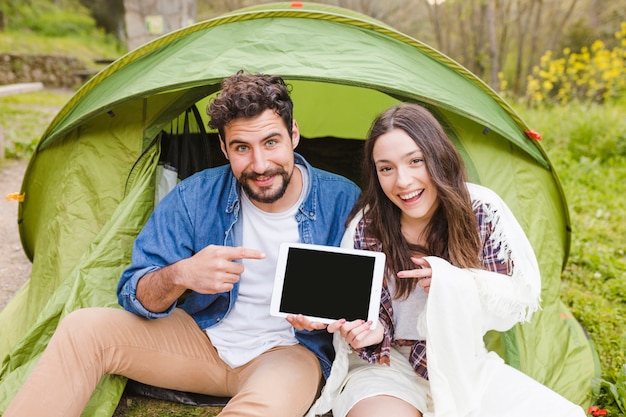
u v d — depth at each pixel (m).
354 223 1.97
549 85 6.98
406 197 1.81
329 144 3.86
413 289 1.87
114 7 15.52
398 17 12.70
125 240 2.31
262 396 1.72
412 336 1.89
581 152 5.59
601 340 2.73
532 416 1.69
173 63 2.34
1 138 5.47
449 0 9.90
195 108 2.63
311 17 2.43
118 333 1.85
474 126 2.46
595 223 4.12
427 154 1.78
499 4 9.46
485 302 1.77
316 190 2.03
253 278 1.99
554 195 2.70
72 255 2.42
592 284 3.28
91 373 1.78
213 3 13.88
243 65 2.23
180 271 1.77
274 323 2.00
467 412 1.73
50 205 2.59
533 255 1.85
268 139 1.80
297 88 3.75
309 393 1.84
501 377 1.80
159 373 1.95
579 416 1.66
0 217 4.29
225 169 2.07
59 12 14.74
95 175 2.48
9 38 11.55
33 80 9.75
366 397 1.74
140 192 2.38
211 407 2.11
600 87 6.91
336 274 1.80
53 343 1.77
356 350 1.83
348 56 2.31
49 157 2.69
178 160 2.60
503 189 2.44
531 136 2.54
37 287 2.51
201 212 2.02
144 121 2.45
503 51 9.55
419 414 1.75
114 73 2.55
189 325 2.02
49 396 1.67
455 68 2.51
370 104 3.76
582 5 9.96
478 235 1.85
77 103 2.59
